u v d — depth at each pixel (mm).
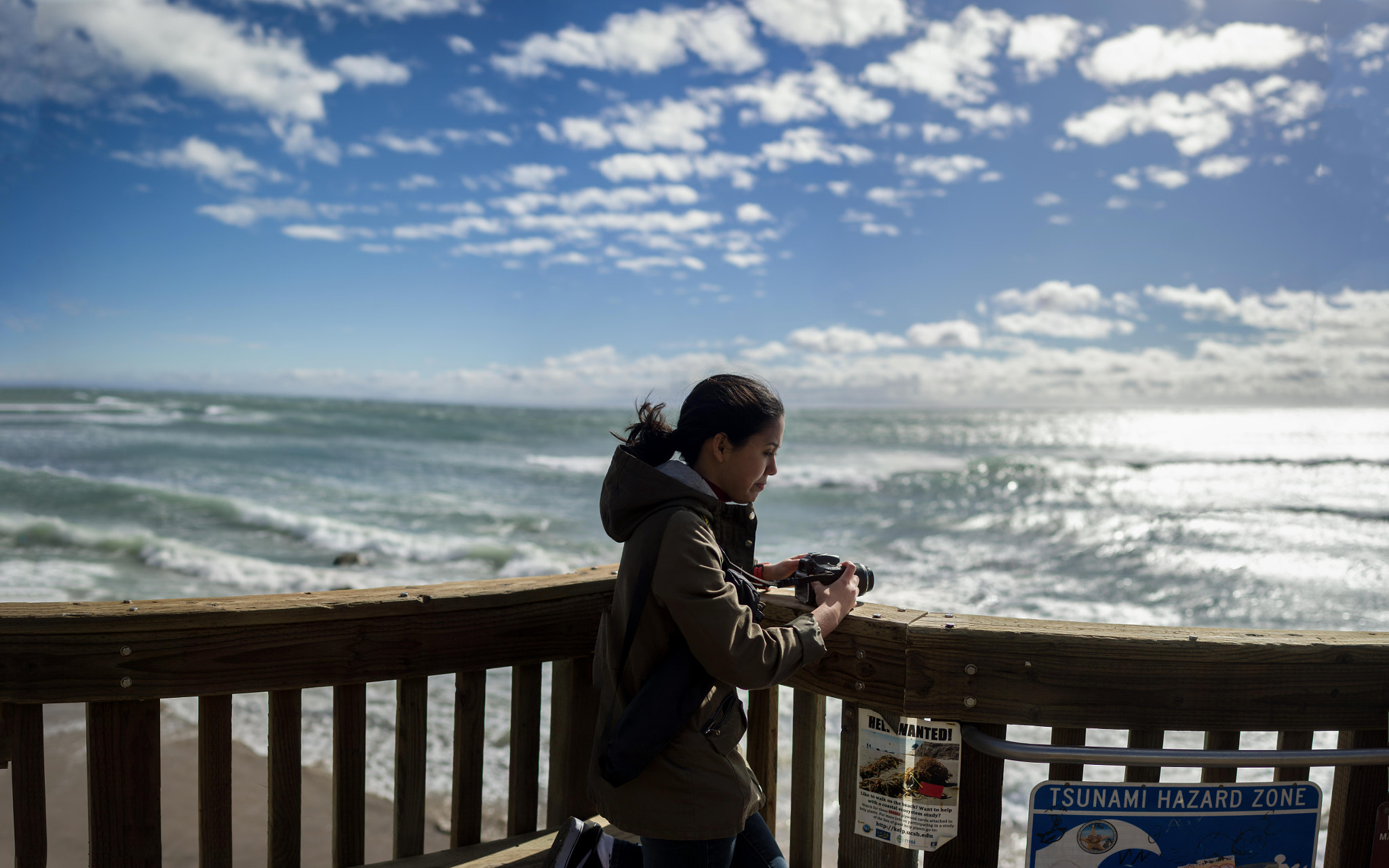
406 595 2133
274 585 11086
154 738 1968
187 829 4070
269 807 2047
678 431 1661
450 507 21094
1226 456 42312
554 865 1788
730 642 1497
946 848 1927
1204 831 1873
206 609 1945
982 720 1868
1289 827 1899
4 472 22781
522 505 21750
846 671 1963
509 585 2277
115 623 1889
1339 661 1881
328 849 4016
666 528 1539
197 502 18422
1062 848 1866
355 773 2125
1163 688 1852
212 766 2004
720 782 1589
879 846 1986
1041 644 1844
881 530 18625
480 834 2309
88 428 48031
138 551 12695
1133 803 1861
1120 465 35594
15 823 1900
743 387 1640
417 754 2201
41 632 1860
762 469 1672
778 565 2049
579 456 39094
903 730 1913
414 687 2184
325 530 15562
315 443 42062
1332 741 5672
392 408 117000
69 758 4762
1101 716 1854
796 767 2162
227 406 95625
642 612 1561
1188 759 1800
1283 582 13086
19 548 12812
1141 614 11148
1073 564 14469
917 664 1860
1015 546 16500
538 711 2367
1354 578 13422
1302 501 24578
